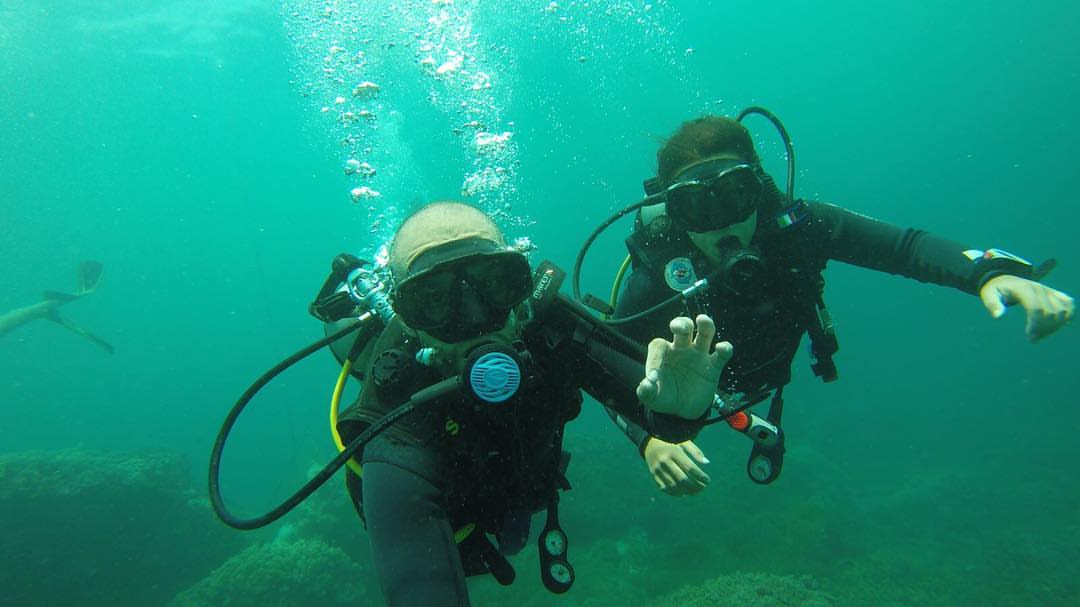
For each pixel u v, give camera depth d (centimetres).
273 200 7269
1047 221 4538
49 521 906
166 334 6209
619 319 279
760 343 276
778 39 5766
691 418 137
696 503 1016
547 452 175
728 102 6166
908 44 5872
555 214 6800
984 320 2469
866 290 3294
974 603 775
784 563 843
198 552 1057
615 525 985
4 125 3453
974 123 5494
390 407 156
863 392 2017
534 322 168
